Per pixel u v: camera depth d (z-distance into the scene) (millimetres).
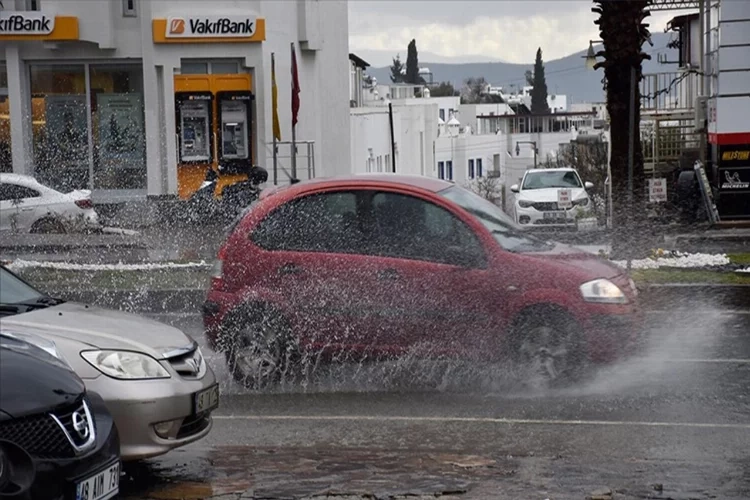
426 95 157250
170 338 13469
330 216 18359
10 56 50125
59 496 9555
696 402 16906
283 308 18125
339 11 63219
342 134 64062
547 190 55000
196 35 49344
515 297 17516
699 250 36594
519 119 155750
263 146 50750
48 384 9938
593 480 12711
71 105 51156
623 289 17688
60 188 50906
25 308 13562
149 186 49906
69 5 49438
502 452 14148
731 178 43156
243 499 12125
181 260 35219
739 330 23625
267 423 15992
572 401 17062
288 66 53125
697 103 50094
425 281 17750
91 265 33781
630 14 38188
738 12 42750
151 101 49812
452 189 18750
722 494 12125
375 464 13547
